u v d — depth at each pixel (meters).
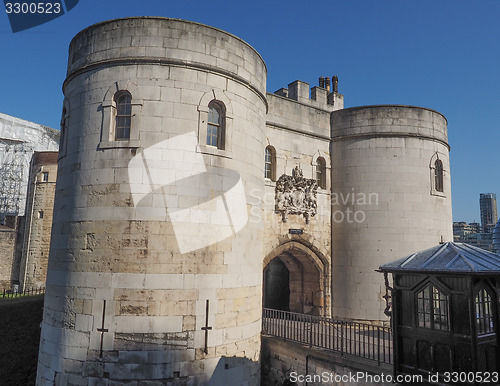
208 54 12.57
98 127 12.02
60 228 12.28
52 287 12.19
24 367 14.83
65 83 13.72
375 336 15.42
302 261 19.16
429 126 19.55
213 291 11.91
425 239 18.59
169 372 10.99
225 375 11.95
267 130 17.41
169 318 11.20
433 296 8.91
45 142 52.84
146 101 11.87
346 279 18.45
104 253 11.36
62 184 12.61
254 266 13.45
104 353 10.95
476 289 8.38
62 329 11.51
